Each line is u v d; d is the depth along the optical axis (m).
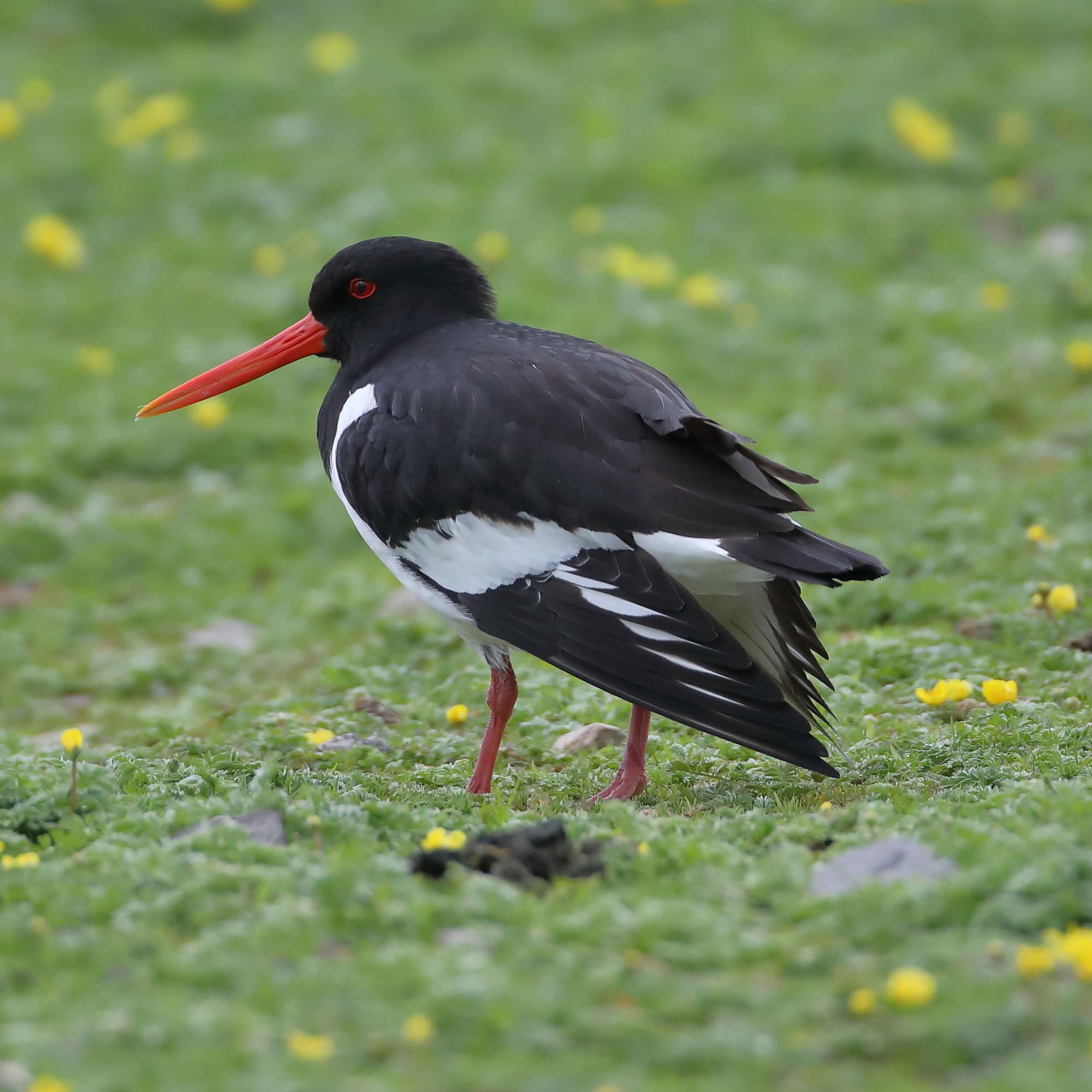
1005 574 14.05
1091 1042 5.82
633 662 8.97
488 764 10.16
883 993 6.20
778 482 9.34
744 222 25.25
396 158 26.94
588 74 29.98
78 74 30.59
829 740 10.32
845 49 30.88
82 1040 5.98
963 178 26.80
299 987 6.29
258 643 15.09
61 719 13.72
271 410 20.72
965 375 20.08
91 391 20.77
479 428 9.62
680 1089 5.65
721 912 7.12
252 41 31.91
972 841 7.46
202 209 25.83
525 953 6.61
